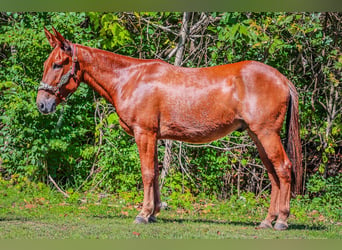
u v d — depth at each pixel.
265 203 12.11
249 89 8.81
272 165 9.20
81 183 13.32
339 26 13.94
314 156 14.32
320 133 13.66
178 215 10.84
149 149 9.09
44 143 12.70
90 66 9.38
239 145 13.06
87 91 12.92
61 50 9.33
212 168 13.27
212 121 8.98
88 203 11.77
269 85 8.80
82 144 13.62
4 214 10.05
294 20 12.98
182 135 9.16
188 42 13.56
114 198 12.35
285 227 8.93
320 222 10.66
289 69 13.59
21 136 12.58
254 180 13.83
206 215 10.88
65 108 12.77
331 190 13.33
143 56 13.64
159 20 13.80
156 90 9.08
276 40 12.30
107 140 12.97
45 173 13.02
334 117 13.88
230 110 8.90
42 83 9.32
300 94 13.62
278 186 9.18
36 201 11.42
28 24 13.18
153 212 9.40
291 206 12.30
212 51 13.38
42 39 12.48
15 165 13.02
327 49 13.69
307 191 13.83
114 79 9.32
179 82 9.09
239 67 8.97
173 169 12.91
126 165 12.95
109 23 12.48
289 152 9.14
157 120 9.10
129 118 9.13
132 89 9.17
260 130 8.79
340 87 13.91
